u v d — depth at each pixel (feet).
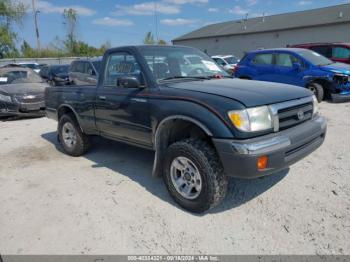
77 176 13.51
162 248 8.36
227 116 8.64
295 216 9.53
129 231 9.18
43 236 9.12
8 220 10.09
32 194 11.92
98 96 13.44
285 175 12.50
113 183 12.59
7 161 16.02
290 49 30.30
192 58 13.43
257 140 8.60
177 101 9.94
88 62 26.73
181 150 9.78
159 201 10.93
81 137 15.72
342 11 91.09
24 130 23.38
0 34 134.31
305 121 10.37
